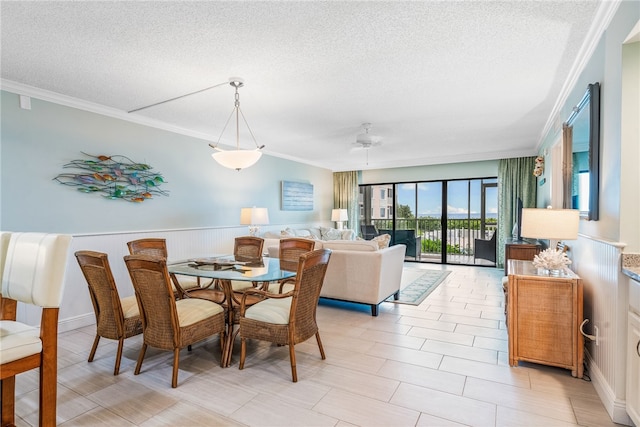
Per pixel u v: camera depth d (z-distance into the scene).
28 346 1.65
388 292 4.14
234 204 5.59
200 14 2.03
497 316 3.77
